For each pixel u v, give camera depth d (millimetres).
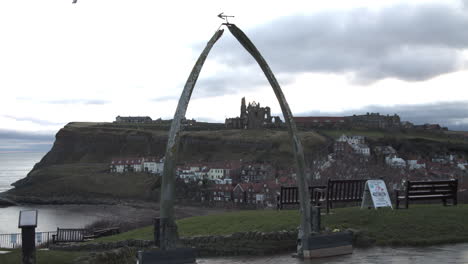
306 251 11406
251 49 11398
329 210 16250
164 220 9992
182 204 143000
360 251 12148
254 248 13305
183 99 10297
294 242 13562
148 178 188500
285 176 139500
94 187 183000
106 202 159875
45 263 10875
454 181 16547
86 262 11023
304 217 11672
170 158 10039
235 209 129250
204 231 15289
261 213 17422
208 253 13758
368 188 15742
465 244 12633
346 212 15359
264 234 13438
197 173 175875
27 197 166875
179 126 10180
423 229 13602
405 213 15000
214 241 13852
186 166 190375
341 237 11914
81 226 98000
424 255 11297
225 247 13656
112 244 15797
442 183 16359
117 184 185000
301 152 11727
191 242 14047
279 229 14062
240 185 137000
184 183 160500
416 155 175625
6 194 180625
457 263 10328
